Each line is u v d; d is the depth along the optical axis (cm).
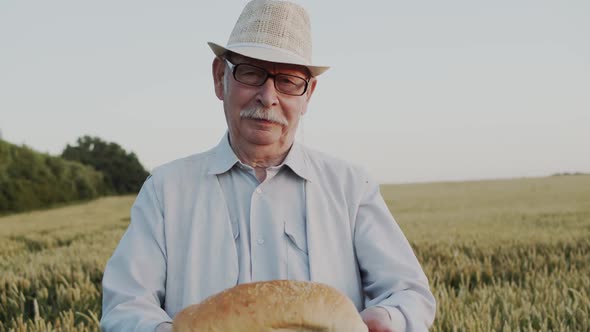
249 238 200
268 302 143
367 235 205
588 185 2531
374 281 201
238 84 196
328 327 144
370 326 172
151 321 174
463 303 451
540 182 2903
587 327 361
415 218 1500
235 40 200
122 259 196
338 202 208
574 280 537
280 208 203
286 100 197
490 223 1253
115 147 3020
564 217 1349
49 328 387
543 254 727
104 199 2612
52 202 2244
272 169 205
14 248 1080
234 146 209
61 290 542
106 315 189
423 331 185
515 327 369
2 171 2056
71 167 2545
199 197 203
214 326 142
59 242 1197
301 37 199
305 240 200
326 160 218
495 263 701
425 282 200
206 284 192
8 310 487
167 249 198
